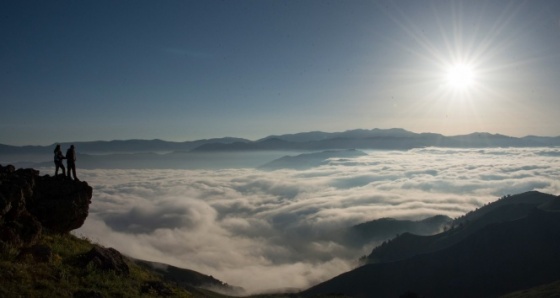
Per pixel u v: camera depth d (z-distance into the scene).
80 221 25.25
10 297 14.01
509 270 186.12
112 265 20.59
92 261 19.91
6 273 15.43
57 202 23.67
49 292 15.46
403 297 116.25
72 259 19.98
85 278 18.16
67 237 23.94
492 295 174.00
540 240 198.00
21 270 16.14
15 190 20.09
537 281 172.75
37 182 24.48
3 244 17.64
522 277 179.12
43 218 22.89
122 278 20.11
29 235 19.97
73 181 26.12
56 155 25.86
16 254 17.72
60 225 23.75
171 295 21.14
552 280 169.62
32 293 14.84
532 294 131.50
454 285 189.50
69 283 16.97
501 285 178.75
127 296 18.09
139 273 22.94
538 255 189.12
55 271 17.56
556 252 186.88
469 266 198.25
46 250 18.95
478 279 187.12
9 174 22.64
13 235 18.80
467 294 180.88
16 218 20.11
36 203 23.09
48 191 24.27
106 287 18.19
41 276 16.58
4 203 18.98
